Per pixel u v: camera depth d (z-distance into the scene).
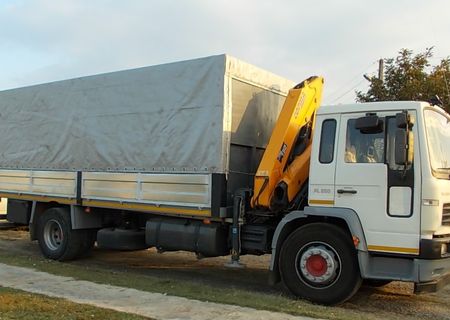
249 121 8.59
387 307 7.37
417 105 6.69
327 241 7.11
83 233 10.45
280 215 7.99
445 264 6.70
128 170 9.27
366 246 6.80
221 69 8.13
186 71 8.57
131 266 10.40
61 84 10.66
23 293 7.05
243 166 8.48
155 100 8.95
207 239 8.23
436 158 6.77
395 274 6.68
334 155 7.13
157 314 6.19
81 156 10.13
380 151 6.82
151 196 8.84
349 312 6.77
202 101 8.31
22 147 11.48
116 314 6.08
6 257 10.23
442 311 7.21
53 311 6.13
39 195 10.95
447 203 6.77
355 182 6.93
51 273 8.70
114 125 9.57
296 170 7.79
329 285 7.07
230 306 6.59
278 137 7.83
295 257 7.34
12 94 11.84
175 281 8.53
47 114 10.93
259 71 8.82
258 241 7.88
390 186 6.70
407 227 6.56
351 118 7.09
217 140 8.06
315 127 7.35
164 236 8.79
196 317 6.07
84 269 9.38
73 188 10.20
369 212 6.81
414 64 16.73
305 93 8.00
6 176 11.81
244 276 9.52
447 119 7.43
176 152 8.57
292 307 6.61
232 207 8.14
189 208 8.31
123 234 9.73
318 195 7.21
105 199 9.59
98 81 9.93
